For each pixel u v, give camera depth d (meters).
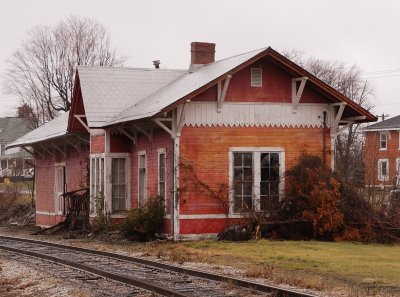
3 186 73.88
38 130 43.34
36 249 24.06
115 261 19.91
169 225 26.34
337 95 26.92
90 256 21.38
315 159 26.27
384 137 72.56
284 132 27.06
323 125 27.48
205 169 26.16
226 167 26.36
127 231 27.25
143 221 26.80
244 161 26.66
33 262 20.14
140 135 29.59
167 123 26.02
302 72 26.62
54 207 39.28
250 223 25.66
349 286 14.52
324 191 25.11
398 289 14.16
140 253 22.08
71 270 17.98
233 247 22.92
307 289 14.19
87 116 30.64
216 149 26.30
